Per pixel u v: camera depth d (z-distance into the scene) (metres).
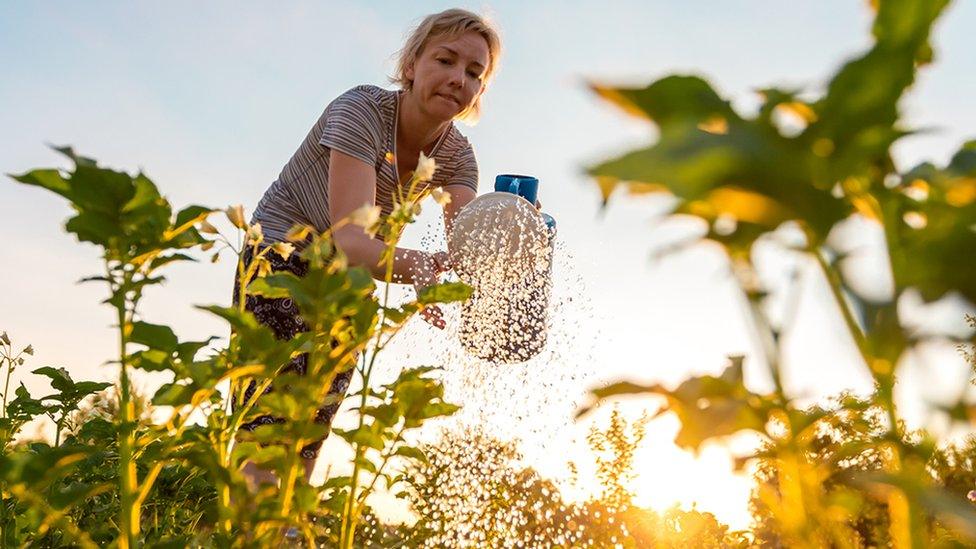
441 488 2.71
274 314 2.68
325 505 1.47
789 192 0.34
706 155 0.31
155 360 1.18
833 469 0.47
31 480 1.08
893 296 0.37
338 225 1.26
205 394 1.17
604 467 3.03
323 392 1.26
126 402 1.17
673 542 2.74
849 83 0.35
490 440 2.70
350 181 2.73
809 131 0.35
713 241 0.38
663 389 0.45
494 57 3.06
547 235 2.71
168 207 1.15
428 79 2.88
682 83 0.34
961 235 0.35
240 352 1.28
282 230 2.82
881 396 0.40
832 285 0.39
